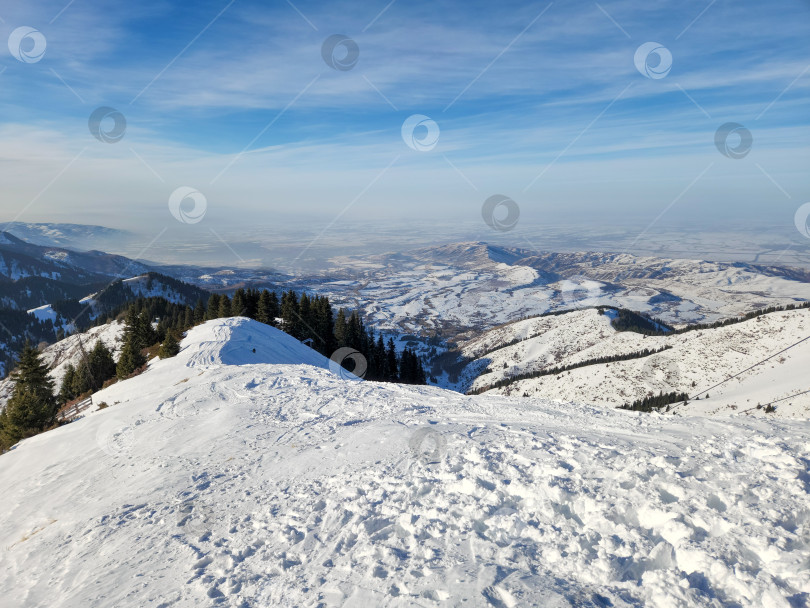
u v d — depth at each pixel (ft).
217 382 65.16
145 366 117.91
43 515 31.55
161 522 24.86
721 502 16.35
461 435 29.71
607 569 13.94
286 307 188.96
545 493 18.99
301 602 15.08
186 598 16.92
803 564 12.46
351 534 19.06
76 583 20.51
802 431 24.45
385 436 32.35
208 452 36.78
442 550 16.58
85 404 96.78
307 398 51.67
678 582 12.82
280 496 25.29
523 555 15.49
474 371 483.51
